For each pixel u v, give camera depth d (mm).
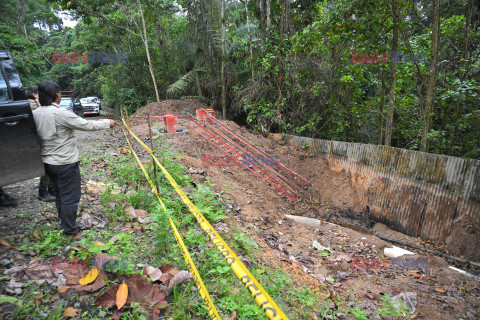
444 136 8023
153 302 2592
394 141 11609
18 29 33438
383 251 5852
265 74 12078
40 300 2500
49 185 4441
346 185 8078
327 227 6977
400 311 3594
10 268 2816
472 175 5426
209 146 9828
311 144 9750
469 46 7488
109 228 3891
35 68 24047
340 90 10617
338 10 7215
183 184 5809
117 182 5727
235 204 6422
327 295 3805
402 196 6641
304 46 9516
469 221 5500
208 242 3973
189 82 17797
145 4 18812
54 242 3250
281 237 5707
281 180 8914
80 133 10797
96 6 16375
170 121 10586
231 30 16938
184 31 18734
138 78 21797
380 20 7094
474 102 7223
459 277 4812
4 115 2727
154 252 3459
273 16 13242
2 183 2768
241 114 16859
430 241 6117
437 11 6270
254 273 3543
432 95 6660
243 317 2656
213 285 3086
